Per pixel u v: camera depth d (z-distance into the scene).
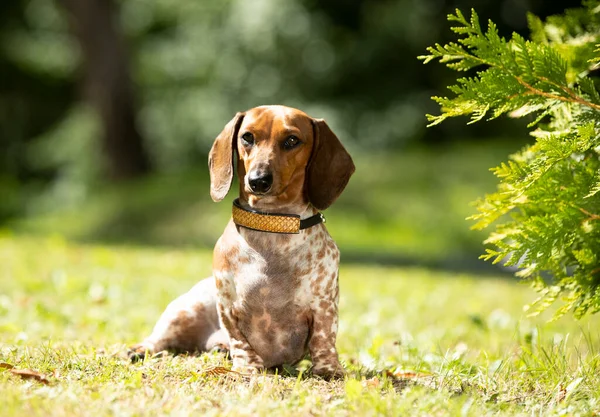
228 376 5.04
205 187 24.92
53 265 11.59
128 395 4.55
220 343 5.72
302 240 5.10
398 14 32.81
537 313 5.85
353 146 32.62
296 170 5.17
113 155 28.75
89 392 4.58
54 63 35.59
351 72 33.81
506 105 5.28
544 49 5.21
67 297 9.10
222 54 34.44
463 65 5.28
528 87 5.23
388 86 33.69
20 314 7.81
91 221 24.75
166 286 10.34
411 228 22.42
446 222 22.53
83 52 28.33
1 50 35.59
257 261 5.08
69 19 28.14
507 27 32.09
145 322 7.83
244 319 5.21
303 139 5.16
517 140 29.66
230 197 23.52
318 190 5.23
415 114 32.69
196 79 35.03
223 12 34.25
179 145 34.56
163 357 5.55
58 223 25.94
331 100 34.22
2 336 6.60
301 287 5.11
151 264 12.61
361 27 34.56
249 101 34.41
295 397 4.64
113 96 28.20
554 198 5.46
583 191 5.45
